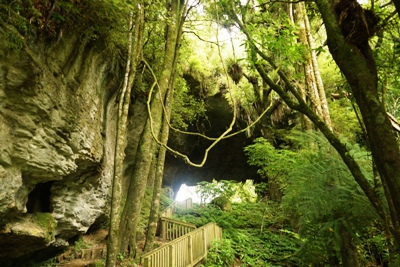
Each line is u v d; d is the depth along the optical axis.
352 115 9.20
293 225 9.84
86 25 5.05
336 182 4.11
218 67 14.62
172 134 15.66
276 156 9.06
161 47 9.15
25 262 5.73
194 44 13.62
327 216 4.52
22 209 4.45
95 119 6.46
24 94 3.78
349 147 4.56
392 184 1.65
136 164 7.19
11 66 3.49
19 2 3.56
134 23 6.00
